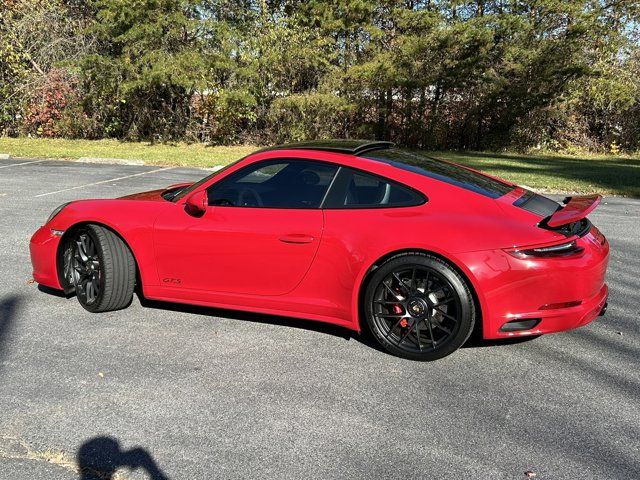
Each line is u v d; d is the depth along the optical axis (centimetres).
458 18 2216
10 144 1931
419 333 375
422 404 324
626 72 2203
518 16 2120
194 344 401
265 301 410
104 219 437
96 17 2173
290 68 2080
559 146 2291
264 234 395
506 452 279
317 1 2125
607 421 307
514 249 349
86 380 348
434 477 261
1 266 579
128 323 437
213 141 2212
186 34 2092
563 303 354
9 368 362
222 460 273
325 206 391
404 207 378
